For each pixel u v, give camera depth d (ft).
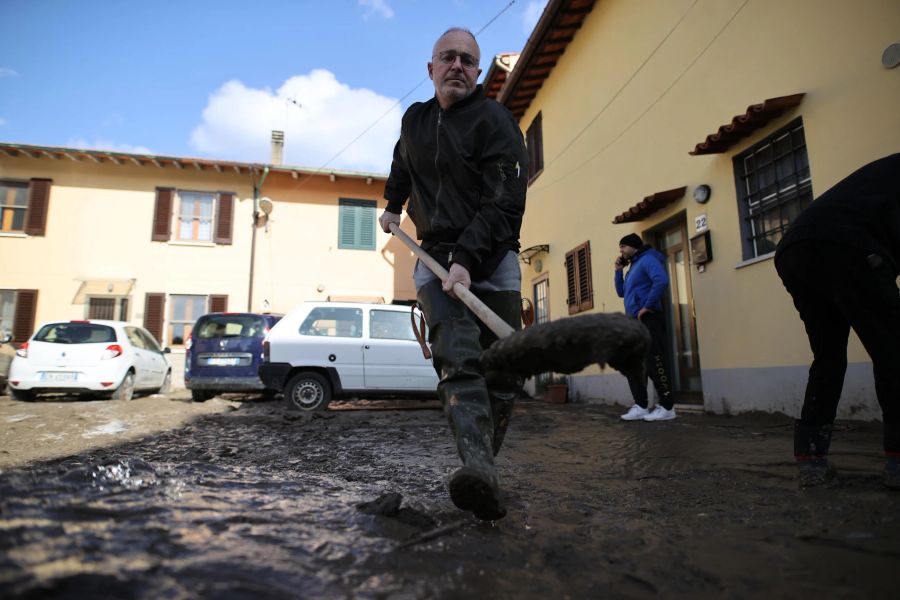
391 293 57.93
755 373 18.42
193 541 4.76
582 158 32.32
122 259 52.95
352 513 6.31
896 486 7.48
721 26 20.36
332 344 24.45
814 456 8.29
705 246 20.79
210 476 7.79
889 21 13.89
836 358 8.38
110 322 32.07
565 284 34.55
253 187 56.39
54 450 13.47
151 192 54.34
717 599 4.36
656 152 24.61
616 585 4.63
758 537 5.85
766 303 18.01
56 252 52.06
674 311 24.67
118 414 22.16
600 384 29.91
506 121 7.03
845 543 5.50
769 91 17.90
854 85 14.80
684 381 23.91
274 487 7.45
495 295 6.98
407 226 59.47
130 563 4.09
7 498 5.28
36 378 29.19
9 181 52.39
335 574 4.44
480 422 5.98
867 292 7.62
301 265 56.49
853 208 7.89
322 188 58.03
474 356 6.39
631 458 11.55
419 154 7.45
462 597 4.25
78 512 5.14
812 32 16.17
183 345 52.95
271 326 29.66
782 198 17.71
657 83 24.64
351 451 13.10
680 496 7.95
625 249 20.07
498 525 6.31
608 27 29.35
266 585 4.03
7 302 51.49
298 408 24.03
